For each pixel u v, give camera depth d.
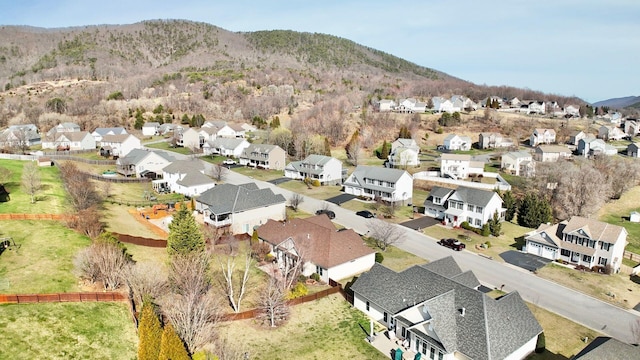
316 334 33.59
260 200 57.88
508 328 30.31
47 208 52.91
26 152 99.12
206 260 39.53
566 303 39.66
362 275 39.12
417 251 51.88
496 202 62.09
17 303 30.80
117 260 36.78
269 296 34.38
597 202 67.12
